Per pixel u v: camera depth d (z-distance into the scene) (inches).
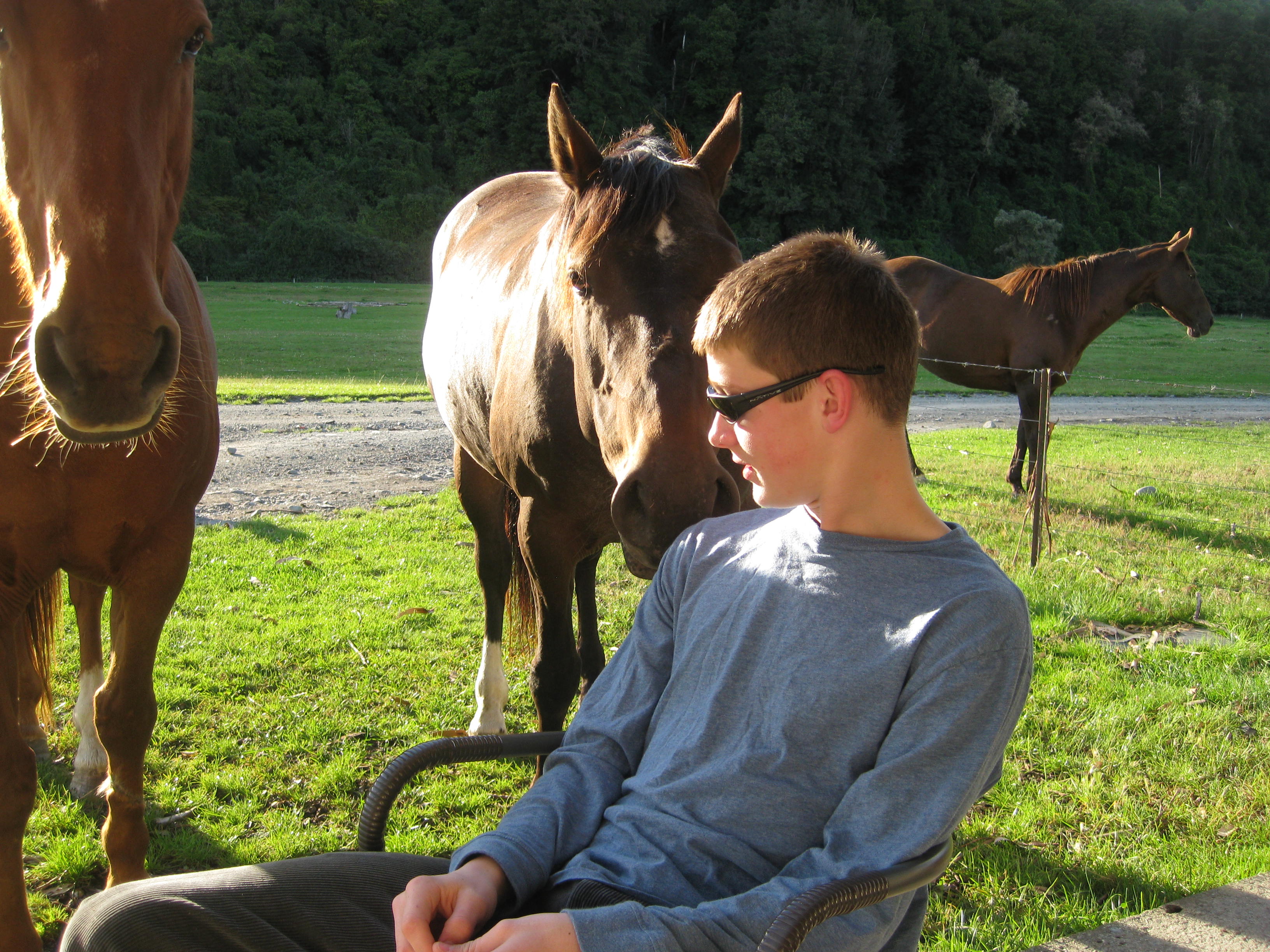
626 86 2738.7
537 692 119.1
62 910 99.2
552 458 108.5
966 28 3198.8
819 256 50.7
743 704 52.5
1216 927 94.7
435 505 286.5
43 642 114.6
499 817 121.6
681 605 58.9
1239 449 480.4
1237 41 3681.1
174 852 109.6
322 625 182.5
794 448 51.3
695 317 85.6
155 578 98.7
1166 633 196.5
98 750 124.8
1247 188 3543.3
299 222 2469.2
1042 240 2925.7
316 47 3363.7
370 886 54.9
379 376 639.8
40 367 65.4
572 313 99.7
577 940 45.0
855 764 49.4
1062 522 288.4
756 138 2748.5
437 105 3262.8
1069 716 151.8
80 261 64.9
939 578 49.7
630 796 55.2
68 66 66.4
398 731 141.9
